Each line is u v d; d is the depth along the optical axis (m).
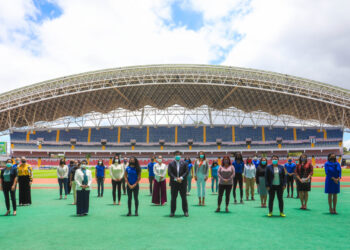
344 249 5.81
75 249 5.87
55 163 86.62
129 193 10.07
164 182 13.12
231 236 6.90
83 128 96.38
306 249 5.82
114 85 69.00
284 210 11.07
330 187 10.26
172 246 6.04
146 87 73.38
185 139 93.00
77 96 76.19
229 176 10.66
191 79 69.69
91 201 14.49
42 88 69.06
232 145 90.75
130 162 10.19
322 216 9.68
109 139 93.50
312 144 85.12
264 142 90.25
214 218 9.37
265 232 7.32
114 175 13.16
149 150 88.88
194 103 85.19
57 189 22.64
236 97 79.31
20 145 87.88
